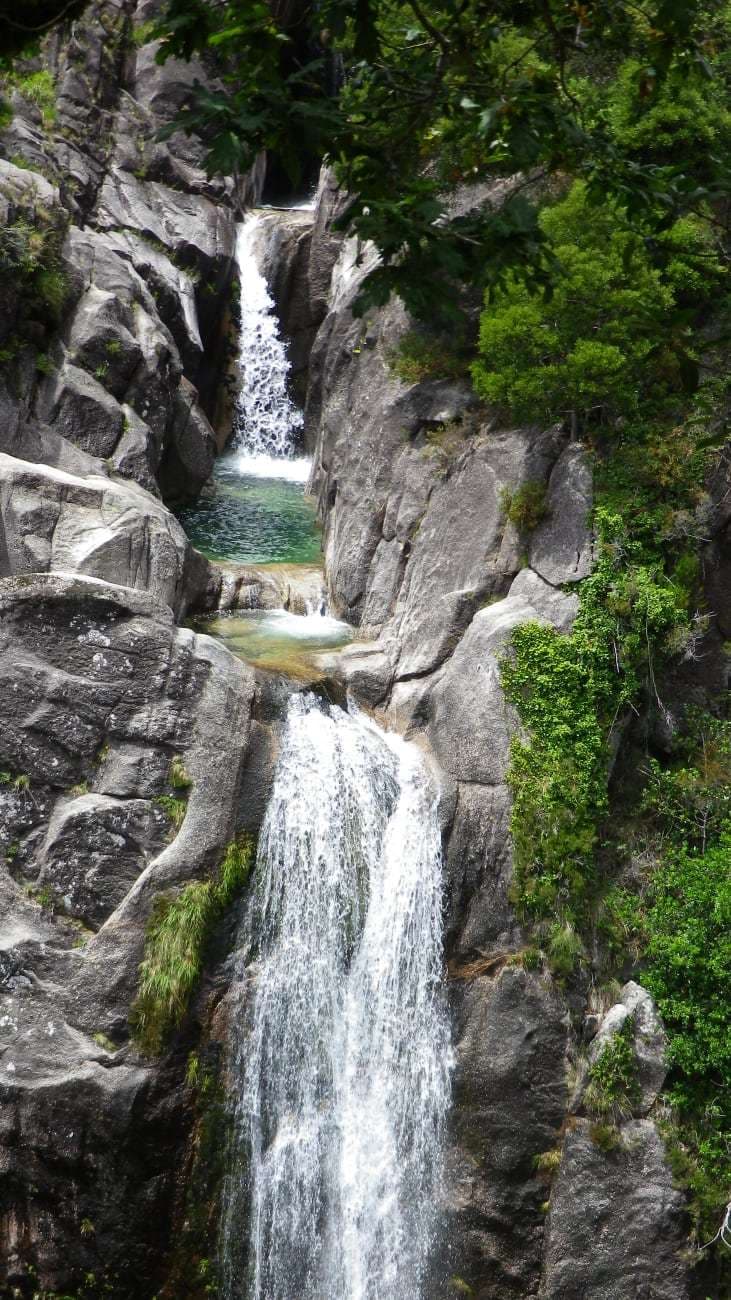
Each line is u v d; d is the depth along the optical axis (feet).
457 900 58.39
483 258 23.24
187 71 99.14
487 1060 55.98
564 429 65.57
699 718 63.57
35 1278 51.52
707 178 64.44
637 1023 55.72
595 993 56.80
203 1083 53.21
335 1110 56.85
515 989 56.29
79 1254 51.57
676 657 63.00
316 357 96.32
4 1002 50.55
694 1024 56.03
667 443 62.49
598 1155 54.08
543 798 58.13
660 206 26.13
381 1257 56.29
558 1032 55.88
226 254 99.76
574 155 26.32
